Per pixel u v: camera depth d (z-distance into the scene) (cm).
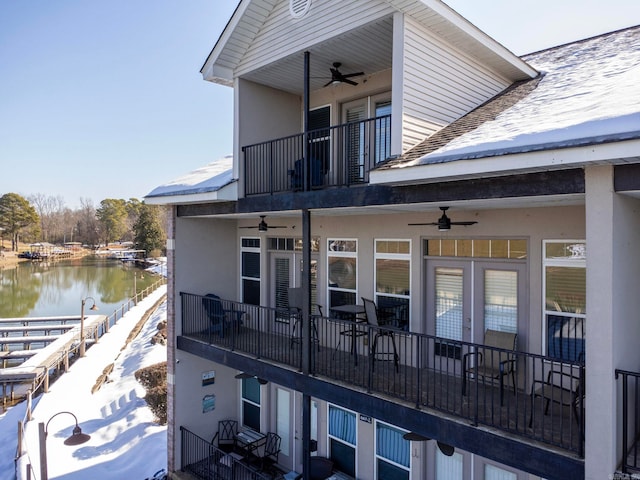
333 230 902
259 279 1055
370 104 866
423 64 627
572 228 603
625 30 897
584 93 567
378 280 825
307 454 707
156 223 6850
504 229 665
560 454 449
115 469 1051
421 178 499
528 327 642
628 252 432
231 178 852
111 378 1775
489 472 679
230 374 1067
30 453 1145
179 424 977
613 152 370
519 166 425
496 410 561
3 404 1588
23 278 5056
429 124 634
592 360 411
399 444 777
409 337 769
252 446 980
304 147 714
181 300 998
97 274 5428
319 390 678
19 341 2184
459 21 632
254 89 890
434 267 755
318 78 867
